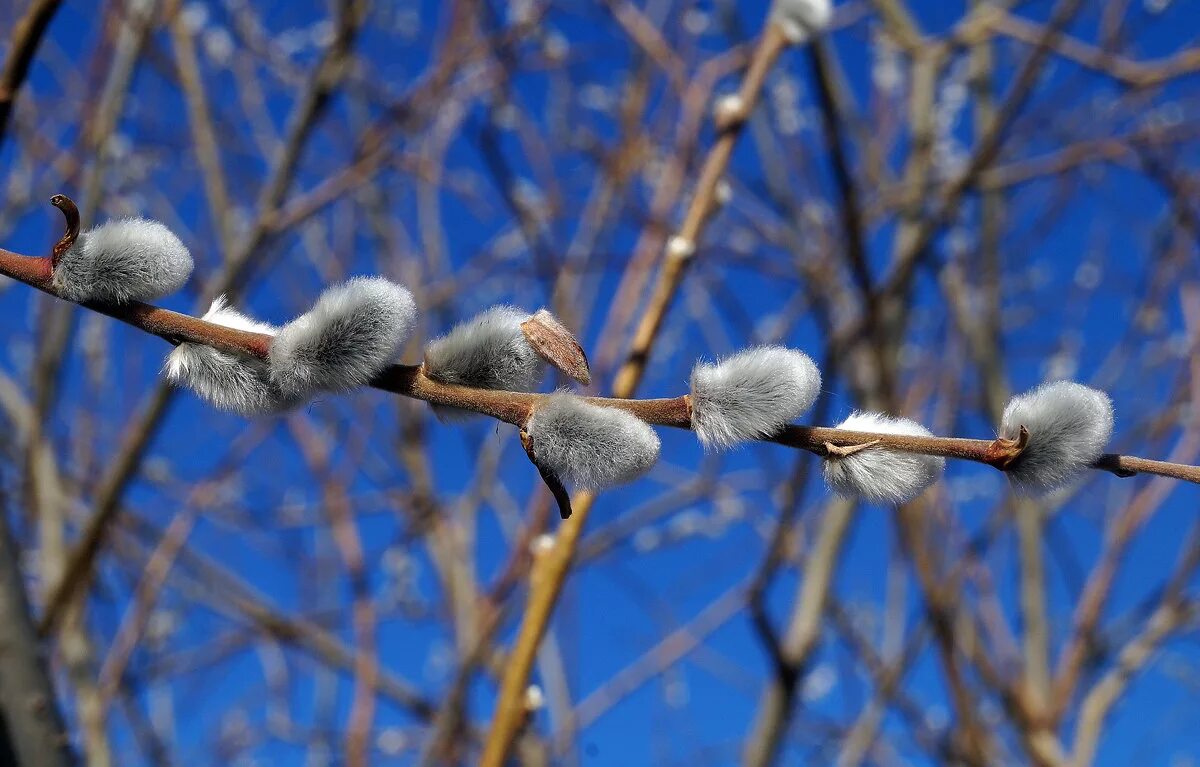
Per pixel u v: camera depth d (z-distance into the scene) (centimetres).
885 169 505
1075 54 444
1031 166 448
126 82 350
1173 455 443
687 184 459
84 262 141
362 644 395
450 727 352
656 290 262
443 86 430
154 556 395
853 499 150
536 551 263
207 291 351
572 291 445
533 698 226
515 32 457
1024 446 141
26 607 244
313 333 139
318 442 441
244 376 143
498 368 147
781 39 283
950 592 405
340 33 348
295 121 352
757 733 389
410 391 145
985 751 412
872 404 405
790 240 483
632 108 459
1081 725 430
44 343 390
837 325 454
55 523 378
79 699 360
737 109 276
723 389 143
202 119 390
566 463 138
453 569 417
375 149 413
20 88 220
